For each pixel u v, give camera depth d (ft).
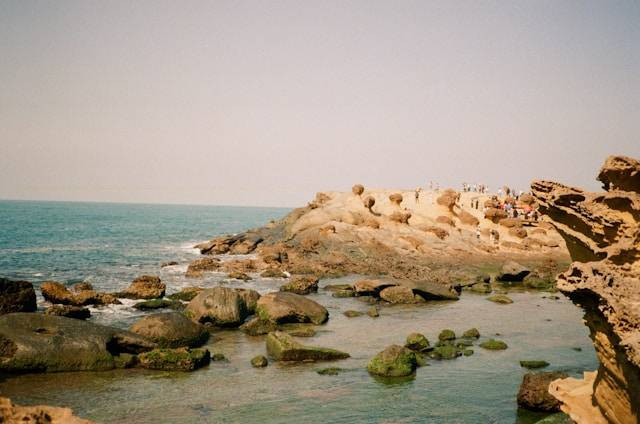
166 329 72.43
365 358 69.62
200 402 52.65
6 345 59.31
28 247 209.56
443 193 233.55
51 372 59.57
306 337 81.41
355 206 215.31
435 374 62.59
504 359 69.36
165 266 164.96
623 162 30.66
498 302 116.98
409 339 73.97
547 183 34.58
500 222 210.38
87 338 63.26
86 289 113.80
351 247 181.98
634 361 24.29
